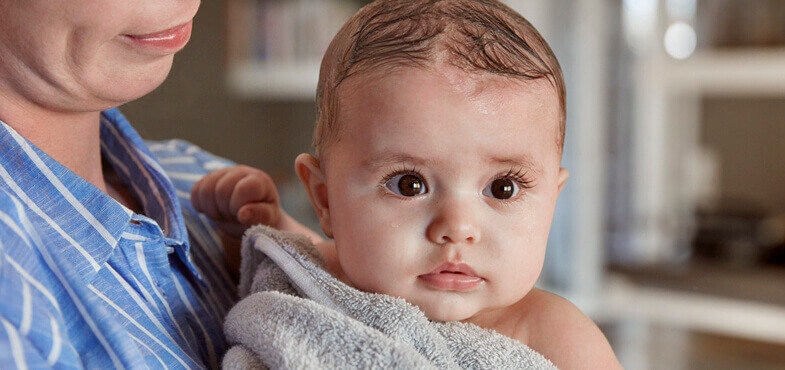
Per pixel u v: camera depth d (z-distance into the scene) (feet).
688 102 7.37
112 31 1.57
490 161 1.72
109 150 2.20
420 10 1.89
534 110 1.78
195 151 2.79
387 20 1.89
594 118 6.24
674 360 5.88
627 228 7.14
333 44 2.02
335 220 1.88
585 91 6.14
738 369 5.61
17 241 1.38
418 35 1.81
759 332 6.00
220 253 2.38
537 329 1.84
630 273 6.70
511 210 1.76
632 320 6.50
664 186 7.29
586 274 6.36
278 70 6.76
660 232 7.20
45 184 1.66
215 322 2.04
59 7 1.52
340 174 1.85
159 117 6.05
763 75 6.31
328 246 2.25
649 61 6.88
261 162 7.34
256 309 1.76
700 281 6.33
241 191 2.26
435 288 1.76
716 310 6.18
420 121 1.71
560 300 1.91
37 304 1.31
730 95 7.36
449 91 1.72
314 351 1.61
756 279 6.27
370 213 1.78
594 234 6.40
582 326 1.83
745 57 6.38
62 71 1.61
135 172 2.15
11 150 1.63
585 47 6.09
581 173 6.22
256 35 6.81
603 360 1.80
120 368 1.41
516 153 1.74
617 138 6.93
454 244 1.73
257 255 2.10
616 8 6.64
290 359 1.59
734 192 7.47
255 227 2.11
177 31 1.70
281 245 1.97
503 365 1.71
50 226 1.63
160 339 1.69
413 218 1.75
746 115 7.34
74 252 1.63
